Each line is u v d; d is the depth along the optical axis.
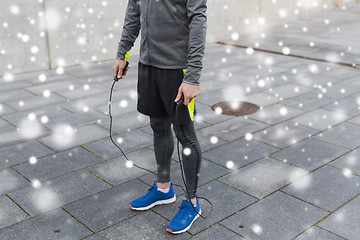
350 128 4.36
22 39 6.29
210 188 3.21
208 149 3.87
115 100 5.26
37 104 5.10
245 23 9.86
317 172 3.44
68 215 2.87
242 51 8.16
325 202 3.00
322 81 6.06
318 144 3.97
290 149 3.87
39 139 4.09
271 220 2.80
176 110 2.45
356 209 2.91
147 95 2.66
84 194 3.13
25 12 6.21
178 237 2.63
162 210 2.93
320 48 8.20
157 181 2.94
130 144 4.00
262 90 5.66
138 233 2.68
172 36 2.44
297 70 6.68
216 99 5.30
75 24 6.79
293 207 2.95
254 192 3.15
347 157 3.70
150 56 2.53
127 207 2.96
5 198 3.06
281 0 10.86
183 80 2.40
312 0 12.20
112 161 3.65
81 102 5.17
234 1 9.37
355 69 6.71
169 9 2.39
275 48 8.29
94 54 7.18
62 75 6.38
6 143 3.99
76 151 3.84
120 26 7.38
